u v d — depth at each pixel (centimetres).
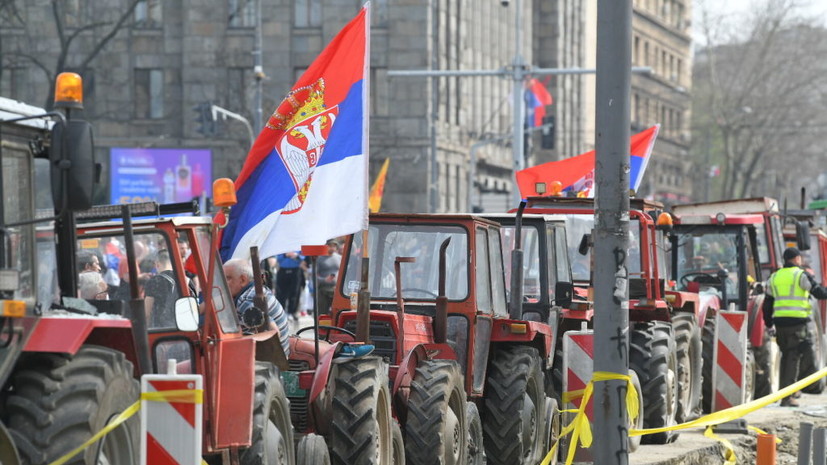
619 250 1881
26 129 1485
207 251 1816
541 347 2777
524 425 2605
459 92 13962
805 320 4475
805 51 18575
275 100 12712
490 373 2600
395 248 2505
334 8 12756
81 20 12500
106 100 12644
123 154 9881
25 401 1361
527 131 10900
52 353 1415
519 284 2645
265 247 2234
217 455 1761
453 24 13662
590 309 3127
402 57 12706
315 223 2219
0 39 12325
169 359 1664
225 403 1734
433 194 11906
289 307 6350
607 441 1902
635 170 4484
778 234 4997
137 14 12725
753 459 3306
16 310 1349
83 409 1373
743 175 19688
